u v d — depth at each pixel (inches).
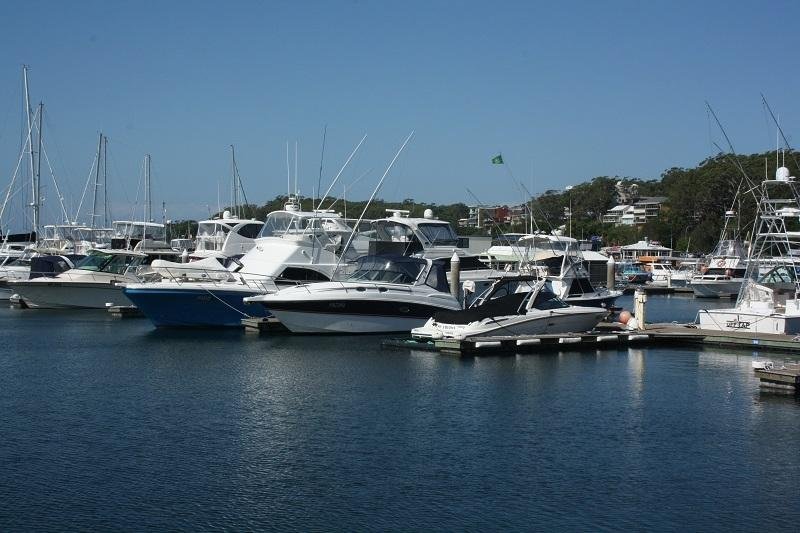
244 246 2020.2
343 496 619.5
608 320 1567.4
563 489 639.1
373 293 1344.7
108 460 697.0
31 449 725.9
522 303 1270.9
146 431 784.3
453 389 971.3
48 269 1947.6
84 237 2748.5
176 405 886.4
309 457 708.7
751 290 1373.0
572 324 1311.5
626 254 4594.0
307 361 1139.9
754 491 638.5
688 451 735.1
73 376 1042.1
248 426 803.4
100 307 1818.4
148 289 1412.4
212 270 1544.0
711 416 855.1
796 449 741.9
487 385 995.3
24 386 981.8
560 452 730.2
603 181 7047.2
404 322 1376.7
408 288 1378.0
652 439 771.4
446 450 732.0
